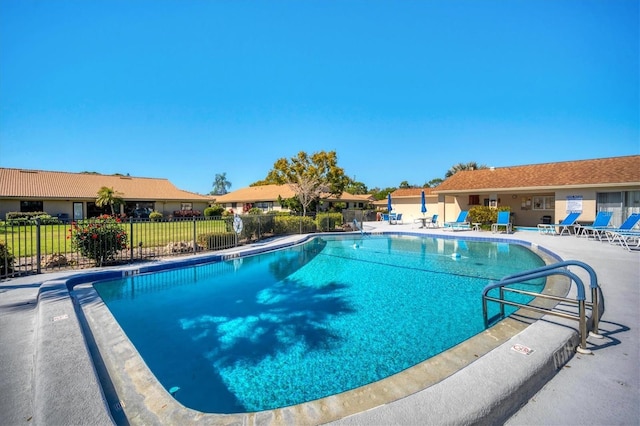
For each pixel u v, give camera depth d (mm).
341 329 5164
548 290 5734
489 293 7109
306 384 3590
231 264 10555
